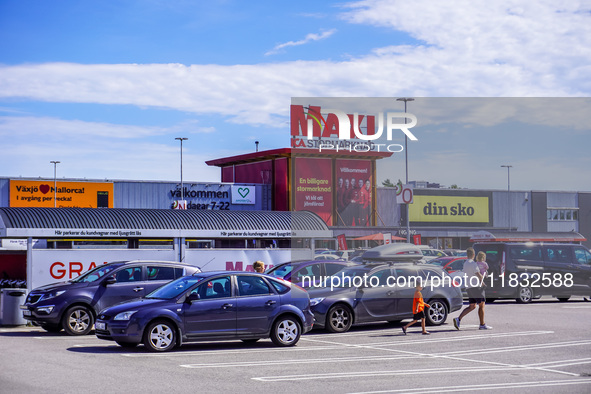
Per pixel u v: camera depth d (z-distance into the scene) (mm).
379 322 19859
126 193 57844
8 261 27031
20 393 9414
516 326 18234
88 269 22562
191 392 9656
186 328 14117
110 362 12453
